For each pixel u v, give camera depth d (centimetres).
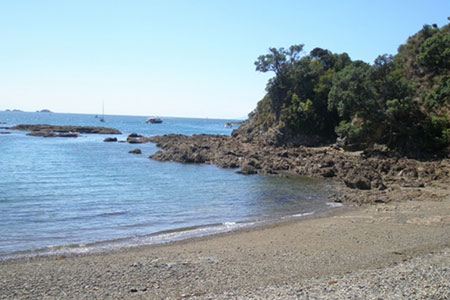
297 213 2719
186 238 2086
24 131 11650
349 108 5828
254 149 6372
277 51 8194
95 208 2841
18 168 4794
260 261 1623
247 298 1160
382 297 1108
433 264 1466
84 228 2298
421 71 6669
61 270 1516
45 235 2138
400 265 1483
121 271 1491
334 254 1709
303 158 5434
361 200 3083
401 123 5488
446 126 5278
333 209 2838
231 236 2114
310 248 1825
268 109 8856
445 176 3978
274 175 4616
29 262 1655
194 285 1329
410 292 1138
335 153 5684
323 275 1413
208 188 3747
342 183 4059
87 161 5638
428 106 5581
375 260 1596
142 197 3278
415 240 1912
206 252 1788
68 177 4244
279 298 1140
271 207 2930
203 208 2889
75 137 10481
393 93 5725
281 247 1858
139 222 2461
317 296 1144
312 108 7281
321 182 4144
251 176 4550
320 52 9744
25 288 1314
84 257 1731
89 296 1241
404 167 4344
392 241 1906
